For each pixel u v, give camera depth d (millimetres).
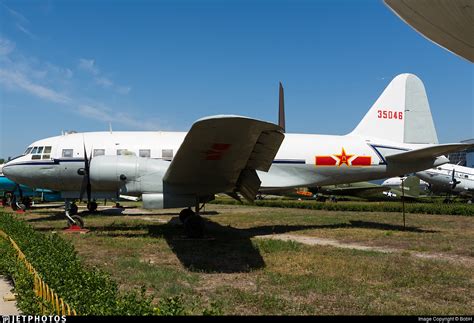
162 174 12633
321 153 15820
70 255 7160
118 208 29047
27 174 15289
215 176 12023
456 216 21719
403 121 17281
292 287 6988
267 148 10789
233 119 8305
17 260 7367
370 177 16359
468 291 6859
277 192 16984
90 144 15336
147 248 10812
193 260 9336
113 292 4965
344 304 6062
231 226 16562
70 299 4750
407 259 9469
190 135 9227
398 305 6043
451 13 4289
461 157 85562
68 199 15586
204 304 5965
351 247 11453
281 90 10891
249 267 8594
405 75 17594
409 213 24203
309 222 18156
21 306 5297
